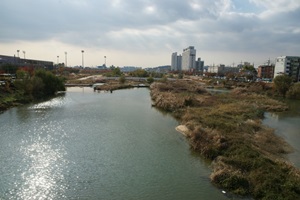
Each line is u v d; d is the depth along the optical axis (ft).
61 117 149.48
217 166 75.82
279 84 295.69
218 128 110.42
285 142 105.19
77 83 370.32
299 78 509.35
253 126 122.11
